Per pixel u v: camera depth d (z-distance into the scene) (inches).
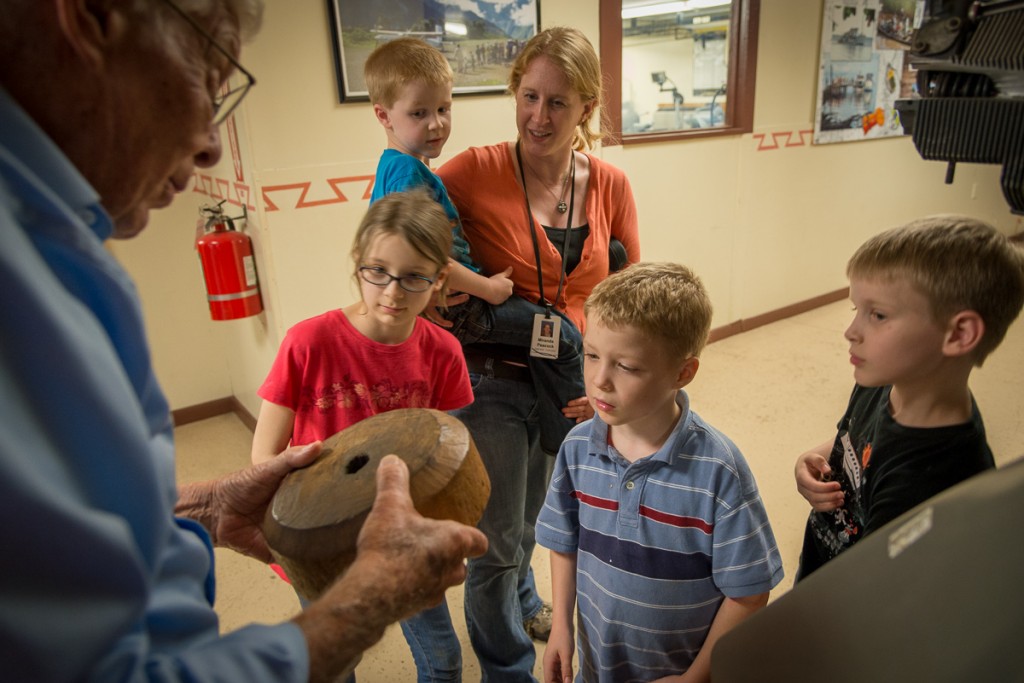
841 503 40.2
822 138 163.3
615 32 119.2
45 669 14.3
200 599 21.9
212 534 33.4
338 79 90.4
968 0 23.8
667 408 38.6
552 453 59.5
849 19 156.8
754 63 144.2
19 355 15.0
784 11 145.6
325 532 26.2
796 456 105.7
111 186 19.5
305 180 92.1
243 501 32.9
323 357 49.6
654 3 186.9
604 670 41.5
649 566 38.7
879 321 34.4
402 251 46.6
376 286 47.5
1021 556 13.8
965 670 13.8
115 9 17.1
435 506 28.2
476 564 57.4
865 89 167.6
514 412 59.1
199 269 122.0
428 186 55.5
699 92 184.5
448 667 54.6
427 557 23.0
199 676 16.8
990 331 32.4
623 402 37.3
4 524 13.9
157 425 20.5
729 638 18.0
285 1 84.4
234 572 84.0
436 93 64.6
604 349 37.2
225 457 114.2
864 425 39.6
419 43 65.3
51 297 15.7
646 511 38.4
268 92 86.2
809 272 176.4
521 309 58.1
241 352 117.9
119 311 18.2
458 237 57.6
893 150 182.9
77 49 16.6
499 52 103.0
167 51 18.3
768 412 121.3
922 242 32.6
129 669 16.1
